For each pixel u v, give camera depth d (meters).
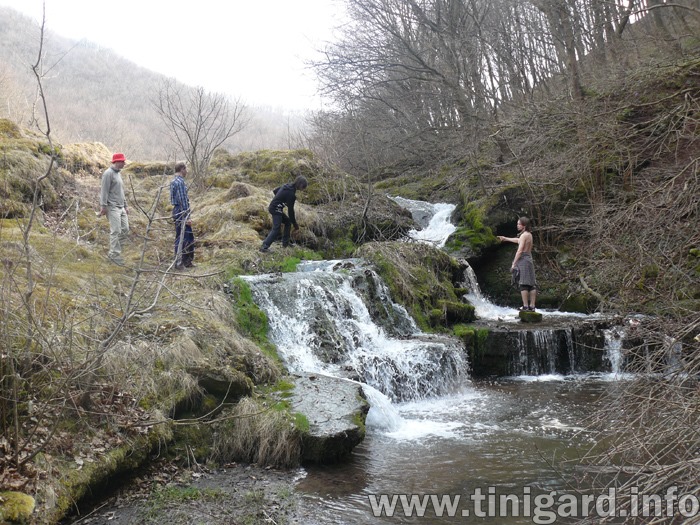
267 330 9.39
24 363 5.49
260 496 5.72
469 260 15.17
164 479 6.02
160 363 6.88
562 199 15.32
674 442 4.54
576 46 20.86
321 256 13.43
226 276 10.08
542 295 14.65
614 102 14.47
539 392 9.88
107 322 7.00
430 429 7.91
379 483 6.09
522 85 23.17
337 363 9.40
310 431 6.62
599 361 11.26
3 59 19.81
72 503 5.15
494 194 16.12
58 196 12.46
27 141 12.98
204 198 15.23
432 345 10.25
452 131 22.23
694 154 12.40
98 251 10.43
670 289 8.28
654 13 18.09
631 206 8.50
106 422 5.97
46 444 5.09
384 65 21.92
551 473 6.24
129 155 25.42
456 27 21.94
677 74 14.30
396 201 18.61
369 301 11.10
